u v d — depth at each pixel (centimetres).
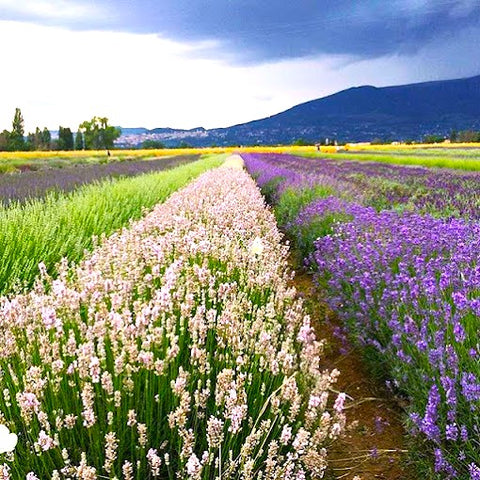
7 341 255
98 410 246
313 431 283
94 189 1136
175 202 776
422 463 290
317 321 555
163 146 10750
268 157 4212
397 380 357
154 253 414
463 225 558
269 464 223
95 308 312
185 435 227
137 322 257
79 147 11062
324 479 295
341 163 2975
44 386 238
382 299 434
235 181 1314
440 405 290
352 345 473
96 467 230
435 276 443
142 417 253
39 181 1764
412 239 527
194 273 365
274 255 499
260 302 417
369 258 509
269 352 283
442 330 339
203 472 245
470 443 266
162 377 258
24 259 499
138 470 222
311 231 822
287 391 255
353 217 796
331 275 589
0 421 220
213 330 321
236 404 240
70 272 456
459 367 303
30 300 305
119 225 782
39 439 206
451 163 2556
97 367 221
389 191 1318
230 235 532
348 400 393
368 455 322
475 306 332
